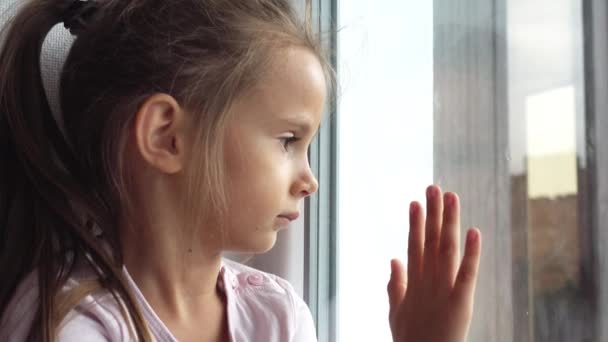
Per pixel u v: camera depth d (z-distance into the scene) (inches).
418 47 28.1
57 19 23.0
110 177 21.5
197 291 22.5
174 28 20.8
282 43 20.6
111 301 20.7
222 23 20.7
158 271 21.8
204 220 20.8
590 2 21.0
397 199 29.0
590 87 21.0
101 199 21.9
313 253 30.8
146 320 21.2
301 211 30.5
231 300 24.0
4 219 22.9
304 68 20.8
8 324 20.9
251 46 20.3
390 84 29.5
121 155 21.2
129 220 21.7
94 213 21.9
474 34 25.2
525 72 23.2
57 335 19.5
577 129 21.4
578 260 21.4
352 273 31.5
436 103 27.0
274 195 20.5
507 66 23.9
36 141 22.5
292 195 21.3
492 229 24.3
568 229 21.7
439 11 26.9
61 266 21.4
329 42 28.7
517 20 23.5
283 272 29.9
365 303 30.7
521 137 23.3
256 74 20.2
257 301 24.5
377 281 30.0
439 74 26.9
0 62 22.9
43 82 24.8
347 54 31.1
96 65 21.8
